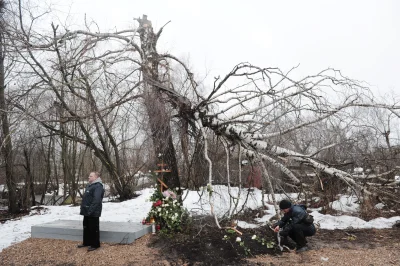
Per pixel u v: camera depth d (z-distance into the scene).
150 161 7.59
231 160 8.05
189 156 7.57
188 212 7.18
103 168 15.95
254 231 6.72
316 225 7.54
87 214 5.90
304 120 7.54
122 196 13.73
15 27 7.35
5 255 5.88
